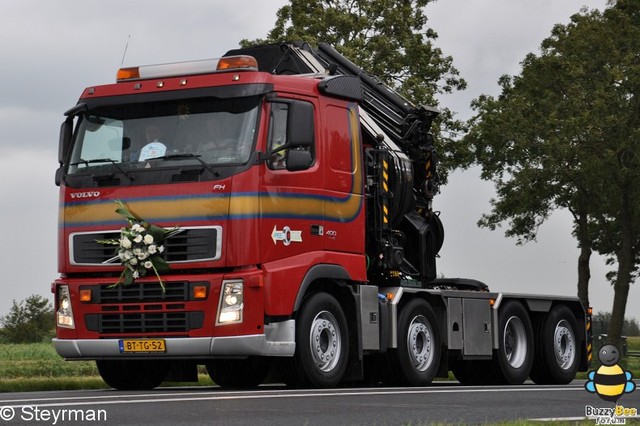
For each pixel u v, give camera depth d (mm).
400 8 46969
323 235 16172
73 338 15820
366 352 17094
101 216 15633
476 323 19812
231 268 15148
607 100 49000
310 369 15766
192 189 15180
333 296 16609
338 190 16531
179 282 15203
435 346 18672
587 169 48438
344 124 16828
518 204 53031
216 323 15047
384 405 11773
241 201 15023
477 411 11414
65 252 15883
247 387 18391
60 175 16125
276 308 15219
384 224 18141
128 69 16172
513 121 51938
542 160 50812
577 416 11117
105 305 15594
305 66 19391
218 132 15359
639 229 51406
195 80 15672
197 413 10320
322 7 47531
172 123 15609
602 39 50562
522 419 10406
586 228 53969
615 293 51125
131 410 10539
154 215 15352
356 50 44719
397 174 18984
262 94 15414
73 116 16312
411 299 18344
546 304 21578
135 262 15219
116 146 15828
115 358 15609
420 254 19938
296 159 15336
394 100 20312
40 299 68812
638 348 70188
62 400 11875
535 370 21688
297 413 10500
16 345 47219
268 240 15227
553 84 52406
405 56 46656
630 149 48344
